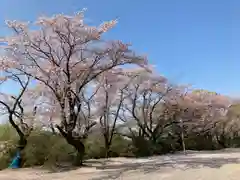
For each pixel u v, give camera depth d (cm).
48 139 2272
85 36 2027
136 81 3303
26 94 2352
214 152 3503
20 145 2116
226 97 4512
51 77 2036
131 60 2228
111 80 2838
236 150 4028
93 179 1479
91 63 2148
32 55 2064
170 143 3741
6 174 1728
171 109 3784
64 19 1978
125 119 3369
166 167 1802
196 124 4325
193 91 4403
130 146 3123
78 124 2331
